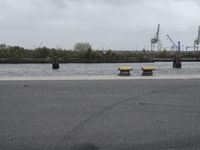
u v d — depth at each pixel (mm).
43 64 160125
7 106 12320
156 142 7801
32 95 15047
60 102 13195
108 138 8141
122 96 14758
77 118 10312
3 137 8195
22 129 8953
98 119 10172
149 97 14445
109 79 22828
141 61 173000
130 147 7445
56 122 9781
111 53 174750
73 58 171125
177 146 7512
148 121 9906
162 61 178000
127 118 10305
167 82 20750
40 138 8125
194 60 184625
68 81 21469
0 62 164875
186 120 10047
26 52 177125
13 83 20141
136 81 21469
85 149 7332
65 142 7820
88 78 23547
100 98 14195
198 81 21359
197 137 8211
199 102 13188
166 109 11750
